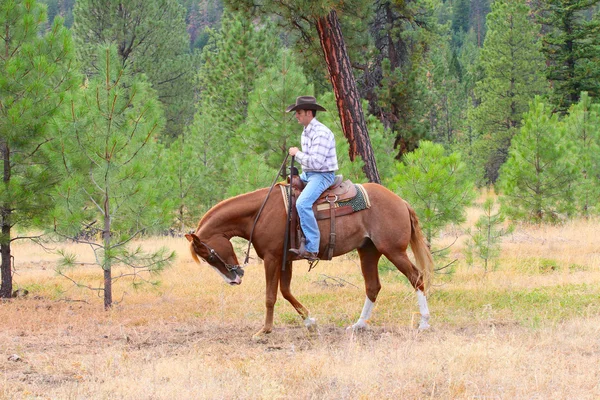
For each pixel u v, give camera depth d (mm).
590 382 5840
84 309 10133
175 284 12258
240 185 13422
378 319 9078
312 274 12938
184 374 6152
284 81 14094
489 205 12227
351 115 14453
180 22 34094
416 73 25156
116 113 10070
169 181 17281
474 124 37500
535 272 12703
